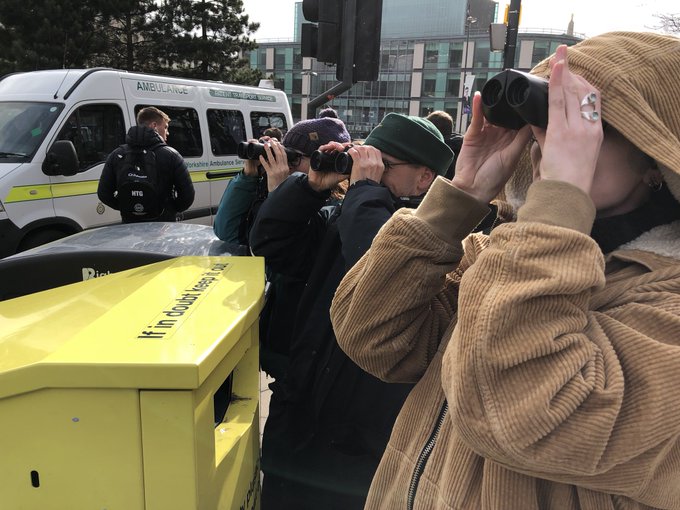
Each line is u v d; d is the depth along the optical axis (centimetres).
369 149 168
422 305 104
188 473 102
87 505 104
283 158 211
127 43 2270
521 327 73
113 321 120
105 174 445
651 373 70
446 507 87
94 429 101
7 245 508
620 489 75
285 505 171
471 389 75
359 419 157
